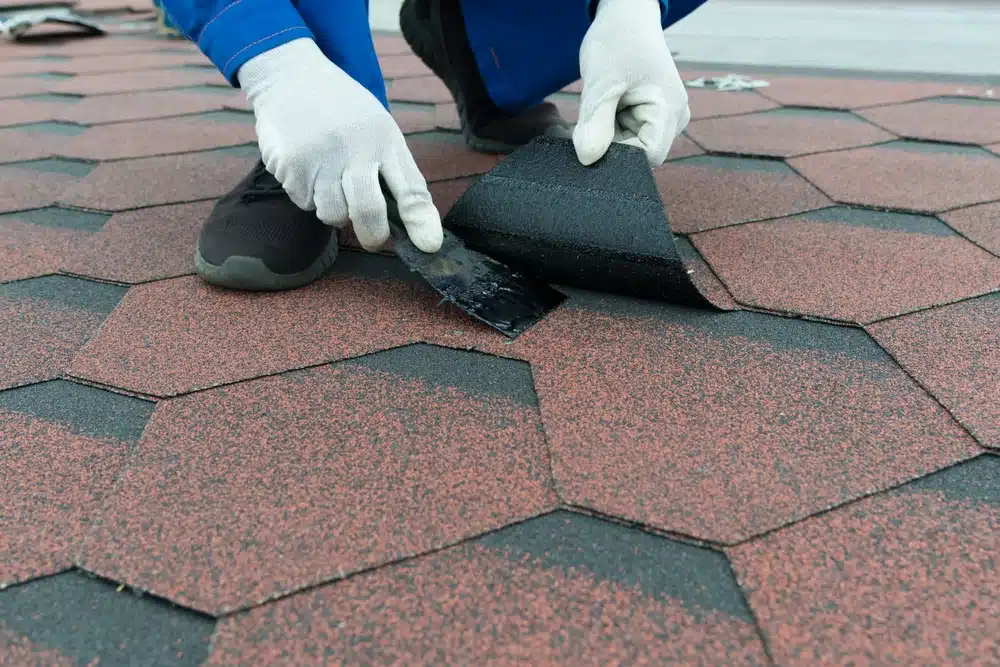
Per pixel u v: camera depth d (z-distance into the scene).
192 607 0.73
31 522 0.83
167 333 1.21
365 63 1.28
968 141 2.08
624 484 0.86
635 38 1.26
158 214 1.70
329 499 0.85
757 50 3.54
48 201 1.79
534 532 0.80
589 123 1.24
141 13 5.53
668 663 0.66
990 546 0.77
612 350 1.13
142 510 0.84
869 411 0.98
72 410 1.02
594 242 1.21
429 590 0.74
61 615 0.72
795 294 1.28
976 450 0.90
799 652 0.67
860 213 1.62
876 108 2.47
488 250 1.32
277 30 1.14
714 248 1.46
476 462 0.91
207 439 0.96
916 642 0.67
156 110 2.67
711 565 0.76
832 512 0.82
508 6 1.78
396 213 1.23
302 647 0.68
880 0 5.10
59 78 3.25
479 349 1.15
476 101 2.02
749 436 0.94
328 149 1.11
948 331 1.15
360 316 1.25
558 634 0.69
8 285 1.37
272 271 1.30
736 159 2.02
